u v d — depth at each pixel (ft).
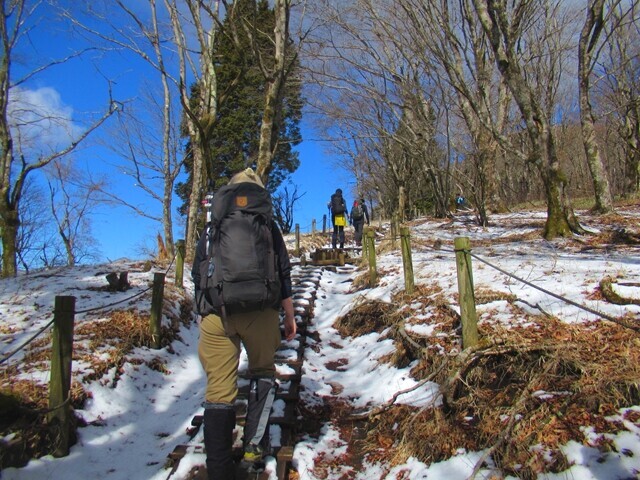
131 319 19.24
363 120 59.36
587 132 44.32
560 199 33.40
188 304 24.56
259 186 10.69
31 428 11.70
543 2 51.19
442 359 14.58
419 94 59.21
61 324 12.23
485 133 60.85
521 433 10.62
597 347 12.76
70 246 69.92
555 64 62.03
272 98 32.22
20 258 66.39
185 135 53.52
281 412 13.70
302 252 52.34
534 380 12.05
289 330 11.30
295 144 100.58
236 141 86.79
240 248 9.84
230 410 10.23
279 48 32.22
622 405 10.53
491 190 63.00
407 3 40.78
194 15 36.60
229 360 10.35
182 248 26.81
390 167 80.23
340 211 53.31
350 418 14.34
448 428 11.78
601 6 38.52
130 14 33.12
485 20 32.83
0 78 33.42
